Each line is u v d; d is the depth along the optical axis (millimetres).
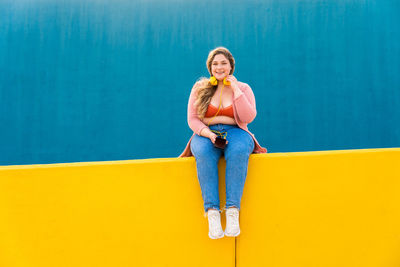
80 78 5316
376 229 1553
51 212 1472
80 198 1481
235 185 1395
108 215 1493
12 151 5230
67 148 5254
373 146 5184
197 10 5340
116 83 5316
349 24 5289
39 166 1482
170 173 1507
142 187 1500
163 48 5328
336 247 1548
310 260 1546
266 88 5266
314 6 5297
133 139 5270
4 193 1452
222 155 1565
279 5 5312
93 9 5375
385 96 5242
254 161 1521
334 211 1539
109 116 5293
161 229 1507
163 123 5285
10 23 5355
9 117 5270
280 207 1529
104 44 5340
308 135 5219
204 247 1518
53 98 5293
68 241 1482
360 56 5270
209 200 1380
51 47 5332
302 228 1536
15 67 5312
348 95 5246
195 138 1576
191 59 5305
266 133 5230
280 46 5285
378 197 1548
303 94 5254
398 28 5270
